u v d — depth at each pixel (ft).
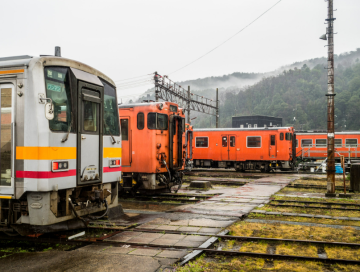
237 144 83.71
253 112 444.55
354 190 47.09
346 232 24.18
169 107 41.34
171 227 24.79
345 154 99.76
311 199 39.29
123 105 40.93
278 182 58.03
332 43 42.50
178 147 42.32
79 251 19.17
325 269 17.01
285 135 79.92
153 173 38.99
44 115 19.26
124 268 16.55
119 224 25.64
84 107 22.59
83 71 23.16
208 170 89.97
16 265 16.99
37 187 18.98
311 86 505.25
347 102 352.90
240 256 18.88
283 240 21.29
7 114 19.93
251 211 31.24
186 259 17.74
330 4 42.34
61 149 20.12
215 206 33.73
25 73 19.45
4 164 19.94
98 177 23.62
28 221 19.80
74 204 21.86
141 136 39.45
